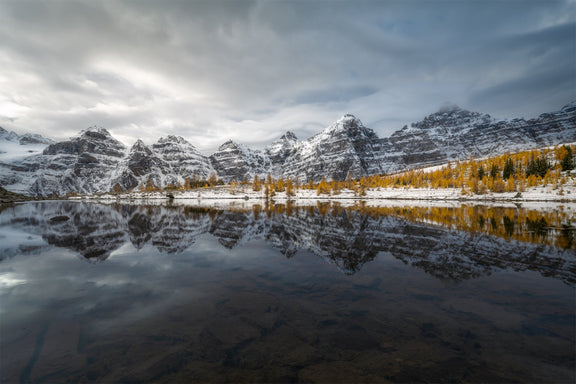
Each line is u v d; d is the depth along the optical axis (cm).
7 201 13388
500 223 2917
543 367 536
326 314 784
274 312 800
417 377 512
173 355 591
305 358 578
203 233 2500
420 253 1588
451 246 1772
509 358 566
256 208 6688
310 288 1008
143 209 6762
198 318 764
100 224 3353
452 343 626
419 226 2800
